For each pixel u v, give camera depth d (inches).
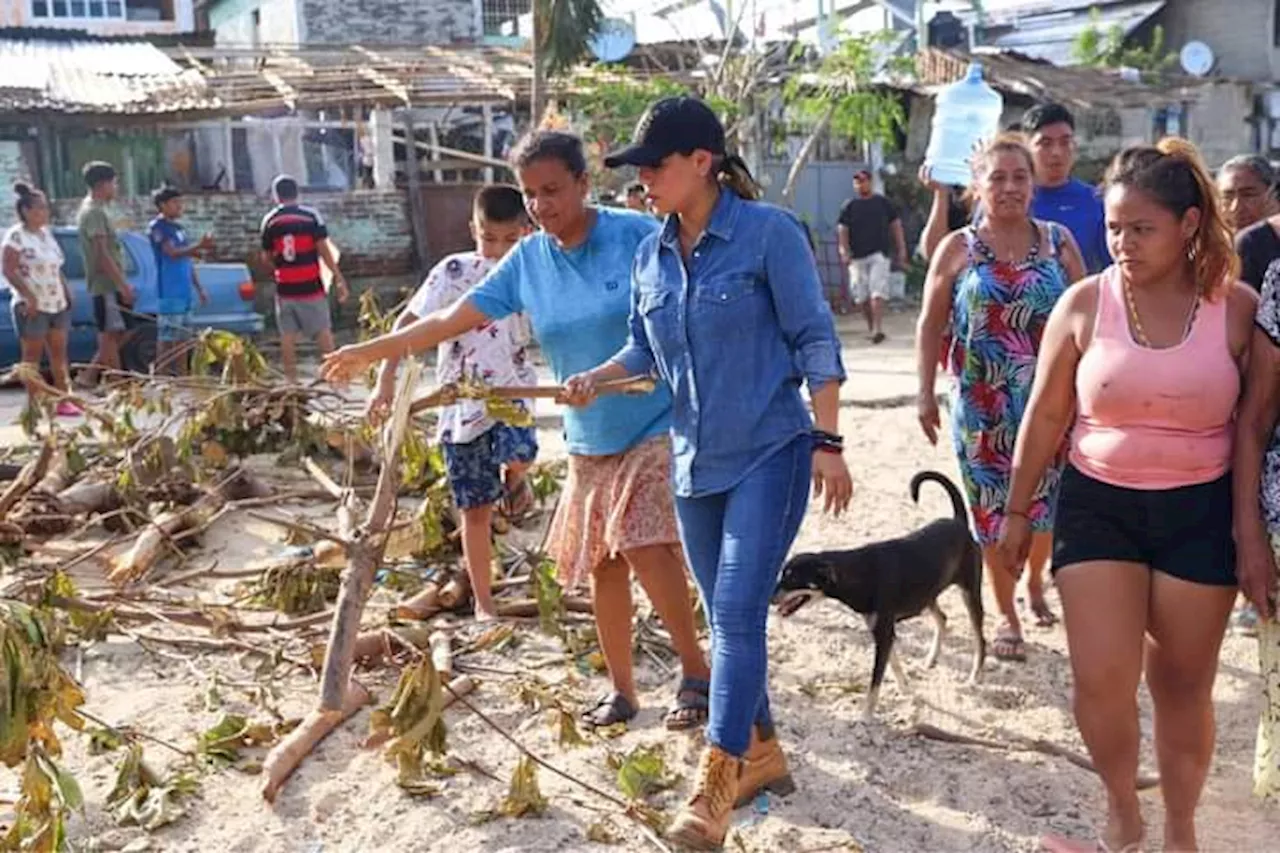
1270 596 143.7
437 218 797.2
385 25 1056.8
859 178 661.9
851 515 300.4
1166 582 143.7
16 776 181.0
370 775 175.8
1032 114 221.8
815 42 924.6
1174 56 1234.0
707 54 892.0
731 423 148.6
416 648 202.4
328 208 774.5
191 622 222.5
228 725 185.6
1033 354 200.1
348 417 331.9
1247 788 172.6
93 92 716.7
